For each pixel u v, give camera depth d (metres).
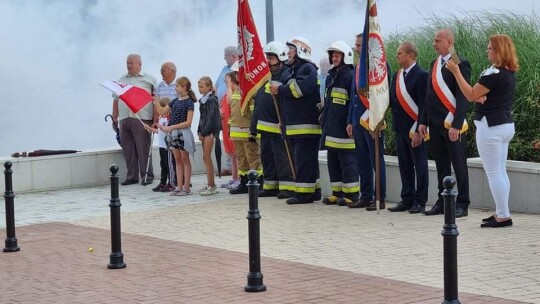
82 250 10.75
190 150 14.79
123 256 9.94
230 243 10.85
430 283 8.55
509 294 8.03
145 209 13.71
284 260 9.74
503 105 10.71
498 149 10.77
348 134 12.80
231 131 14.50
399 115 12.17
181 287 8.77
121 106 16.42
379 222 11.68
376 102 12.09
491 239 10.29
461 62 11.46
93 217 13.18
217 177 17.02
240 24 13.16
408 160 12.33
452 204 7.08
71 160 16.39
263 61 13.15
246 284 8.76
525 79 13.73
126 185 16.53
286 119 13.34
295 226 11.66
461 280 8.55
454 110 11.41
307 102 13.24
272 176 14.20
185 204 14.00
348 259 9.70
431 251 9.89
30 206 14.48
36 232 12.04
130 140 16.55
